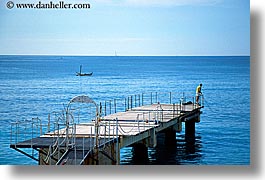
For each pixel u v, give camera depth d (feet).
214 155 92.17
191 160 88.48
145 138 81.82
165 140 97.66
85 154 62.59
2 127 124.88
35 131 116.47
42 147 64.44
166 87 197.88
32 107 154.61
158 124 83.15
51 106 158.10
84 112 139.54
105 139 67.87
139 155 82.69
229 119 127.85
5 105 156.76
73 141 66.54
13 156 95.40
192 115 102.99
